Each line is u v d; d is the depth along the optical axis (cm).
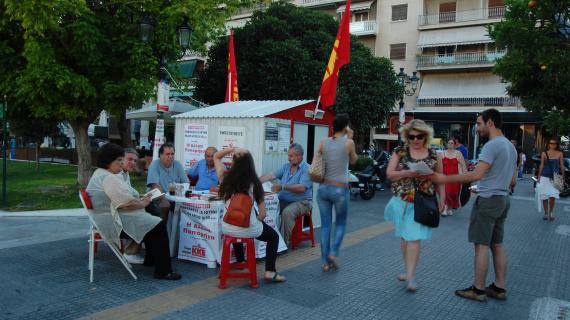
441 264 604
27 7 972
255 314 414
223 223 491
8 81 1141
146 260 559
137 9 1200
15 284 486
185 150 853
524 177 2464
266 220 625
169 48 1227
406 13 3180
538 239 784
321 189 555
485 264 458
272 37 1934
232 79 1247
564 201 1362
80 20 1083
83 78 1108
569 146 2364
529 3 605
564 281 542
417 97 3134
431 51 3138
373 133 3247
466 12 2969
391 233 800
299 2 3491
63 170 2031
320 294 473
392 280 529
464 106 2981
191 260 584
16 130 1995
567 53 653
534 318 422
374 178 1293
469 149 3014
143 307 426
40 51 1052
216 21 1361
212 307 430
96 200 497
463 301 463
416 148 483
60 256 603
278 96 1834
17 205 1062
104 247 655
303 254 643
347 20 884
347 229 832
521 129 2905
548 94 861
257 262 595
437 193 493
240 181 486
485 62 2877
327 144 548
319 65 1811
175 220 612
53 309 418
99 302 438
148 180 632
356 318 411
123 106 1222
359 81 1920
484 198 450
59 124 2370
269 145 756
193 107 1550
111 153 508
